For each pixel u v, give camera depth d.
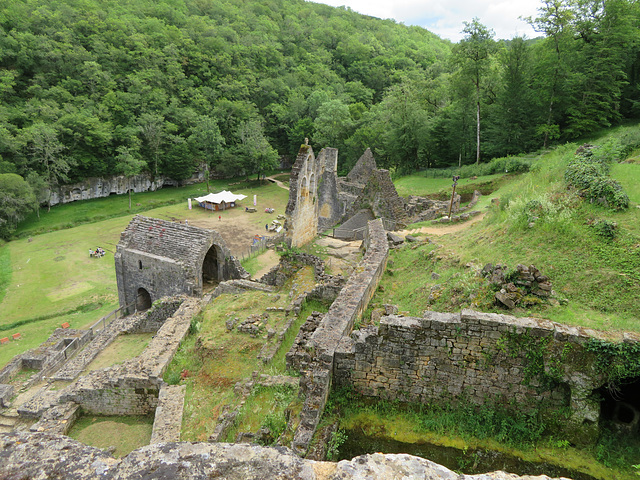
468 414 10.94
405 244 22.84
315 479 3.82
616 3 44.88
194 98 95.44
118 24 97.12
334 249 28.45
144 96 86.31
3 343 30.45
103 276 42.91
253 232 55.38
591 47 46.28
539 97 50.03
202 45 110.31
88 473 3.74
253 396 13.67
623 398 10.45
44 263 46.34
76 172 72.06
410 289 16.92
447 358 10.98
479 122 55.97
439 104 74.56
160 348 18.59
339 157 84.56
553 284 13.09
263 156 87.62
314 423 10.65
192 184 86.88
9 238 55.09
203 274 32.47
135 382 16.80
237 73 110.19
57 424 16.30
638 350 9.34
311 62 129.38
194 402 14.67
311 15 164.50
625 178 17.80
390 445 10.48
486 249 17.06
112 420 17.16
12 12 85.19
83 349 24.67
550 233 15.66
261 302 21.23
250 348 17.11
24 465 3.83
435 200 39.16
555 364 9.98
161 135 80.38
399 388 11.59
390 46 151.50
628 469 9.31
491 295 12.77
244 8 149.00
